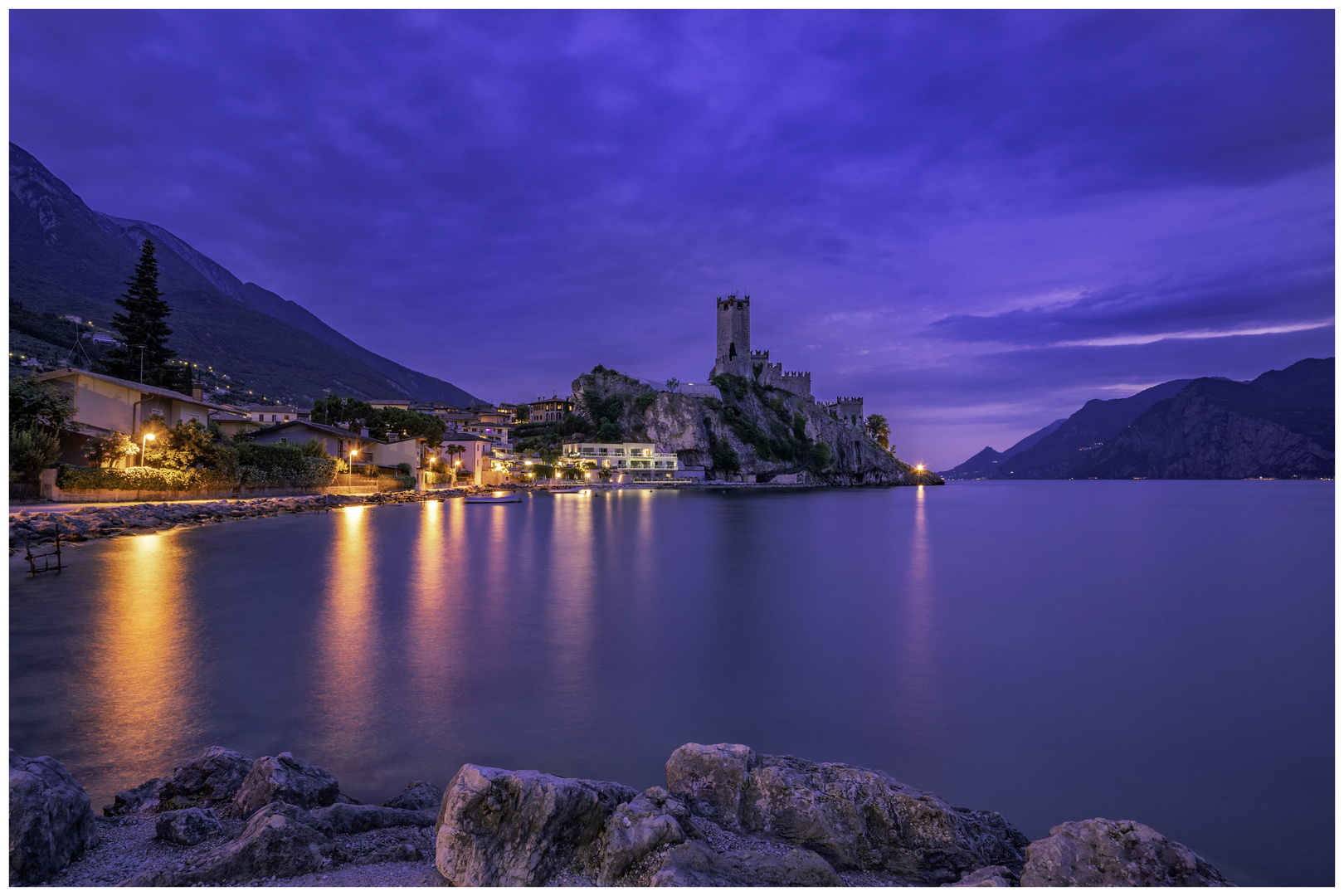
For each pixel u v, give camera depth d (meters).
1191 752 15.81
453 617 26.95
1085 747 16.03
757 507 111.44
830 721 17.38
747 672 21.02
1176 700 19.12
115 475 53.34
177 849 8.35
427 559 43.03
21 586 29.06
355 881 7.71
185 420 67.88
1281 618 29.92
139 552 39.12
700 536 64.25
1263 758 15.54
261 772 10.12
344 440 93.12
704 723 16.92
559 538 59.09
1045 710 18.30
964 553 53.28
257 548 43.19
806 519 87.06
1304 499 164.50
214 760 10.92
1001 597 34.44
